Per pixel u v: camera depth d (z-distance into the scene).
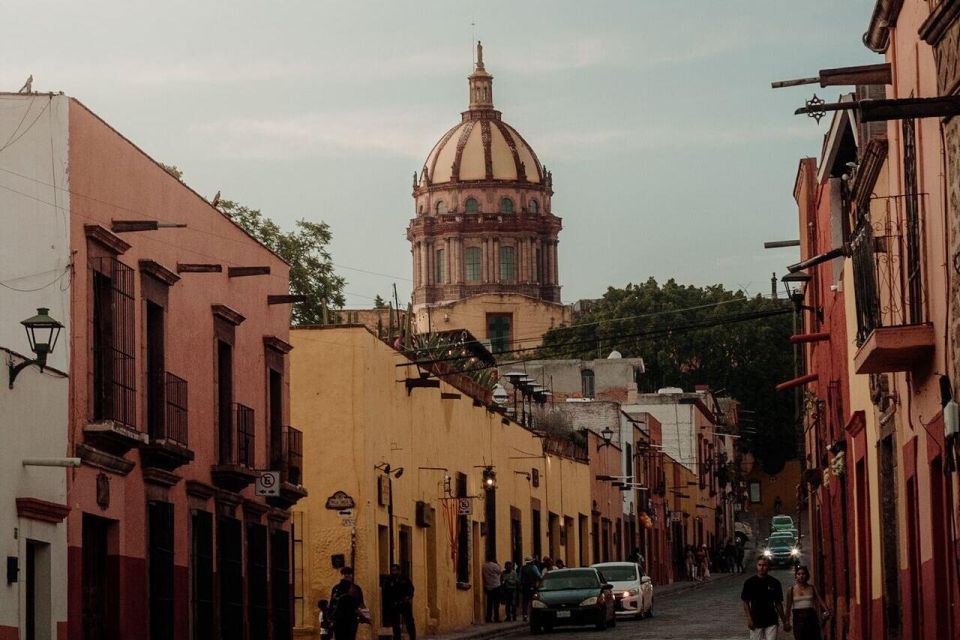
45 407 24.61
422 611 47.75
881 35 22.98
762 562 31.36
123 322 27.72
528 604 57.22
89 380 26.39
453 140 167.12
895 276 23.56
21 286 25.70
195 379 31.81
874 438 29.05
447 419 52.28
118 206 28.12
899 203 22.48
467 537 53.81
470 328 157.25
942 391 19.50
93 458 26.27
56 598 24.70
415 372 48.72
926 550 21.84
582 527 76.12
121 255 28.03
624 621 53.97
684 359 135.12
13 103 26.02
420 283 164.88
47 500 24.39
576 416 87.19
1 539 22.77
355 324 42.59
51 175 25.88
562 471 71.62
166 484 29.78
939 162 19.47
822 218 40.25
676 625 49.41
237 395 34.47
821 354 42.84
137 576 28.23
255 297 36.12
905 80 21.38
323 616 35.03
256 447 35.69
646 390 134.00
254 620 35.00
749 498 142.38
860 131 26.84
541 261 164.12
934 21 18.61
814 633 31.48
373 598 42.22
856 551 33.56
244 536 34.88
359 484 42.09
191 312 31.69
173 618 29.69
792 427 134.88
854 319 31.89
